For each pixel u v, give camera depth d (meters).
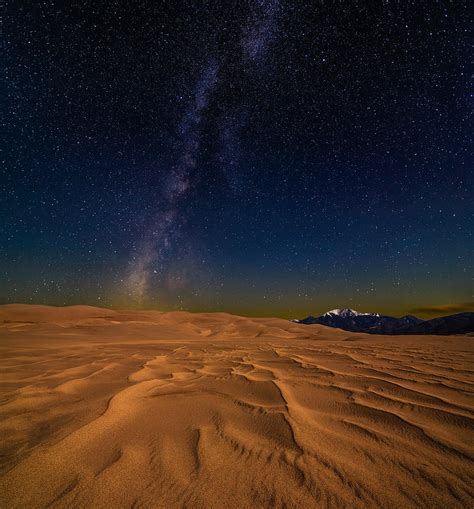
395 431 1.87
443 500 1.21
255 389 2.88
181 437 1.80
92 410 2.27
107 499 1.22
